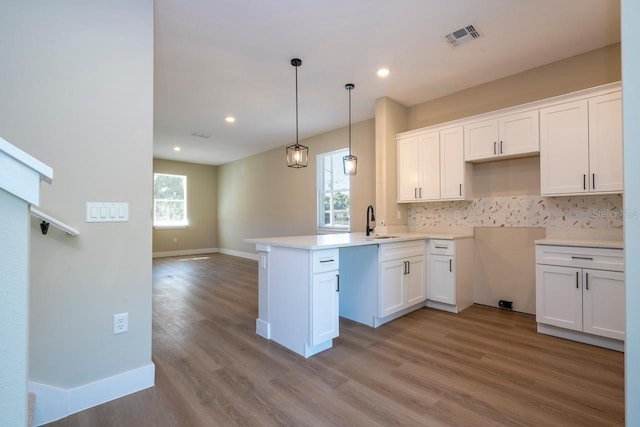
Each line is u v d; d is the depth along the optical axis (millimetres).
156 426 1582
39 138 1609
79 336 1719
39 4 1616
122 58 1848
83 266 1732
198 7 2311
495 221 3627
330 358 2346
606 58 2881
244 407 1739
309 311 2355
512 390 1896
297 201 6473
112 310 1821
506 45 2863
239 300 4004
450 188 3664
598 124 2670
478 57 3072
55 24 1654
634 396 911
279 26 2561
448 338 2729
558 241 2783
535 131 3021
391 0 2256
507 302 3518
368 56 3045
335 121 5102
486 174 3688
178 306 3738
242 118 4949
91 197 1752
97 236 1774
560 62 3129
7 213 687
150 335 1954
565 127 2838
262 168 7434
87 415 1665
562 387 1929
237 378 2055
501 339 2701
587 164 2715
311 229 6148
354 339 2713
